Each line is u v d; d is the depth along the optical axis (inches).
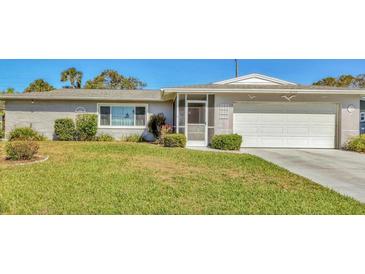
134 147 492.1
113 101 677.9
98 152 433.4
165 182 248.4
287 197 210.4
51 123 673.0
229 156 415.8
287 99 570.3
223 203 195.8
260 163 358.9
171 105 688.4
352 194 226.8
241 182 253.9
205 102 564.4
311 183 256.1
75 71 1396.4
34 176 261.7
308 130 575.5
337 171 323.0
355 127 566.9
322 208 189.3
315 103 573.0
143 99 666.8
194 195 211.8
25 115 671.8
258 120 573.0
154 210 181.2
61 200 195.6
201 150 490.0
